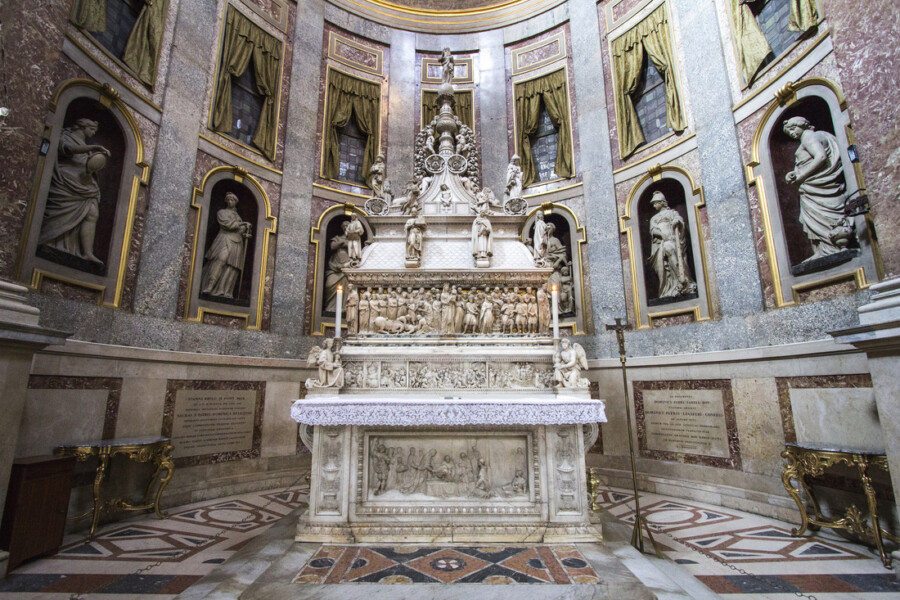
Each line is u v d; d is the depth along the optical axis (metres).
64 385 5.10
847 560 4.13
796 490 4.90
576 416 4.35
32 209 4.98
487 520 4.40
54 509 4.20
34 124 4.08
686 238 7.37
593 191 8.70
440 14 10.95
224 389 7.08
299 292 8.42
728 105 6.75
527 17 10.39
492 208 5.99
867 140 4.05
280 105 8.76
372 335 5.29
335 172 9.45
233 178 7.76
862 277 5.00
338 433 4.55
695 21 7.36
